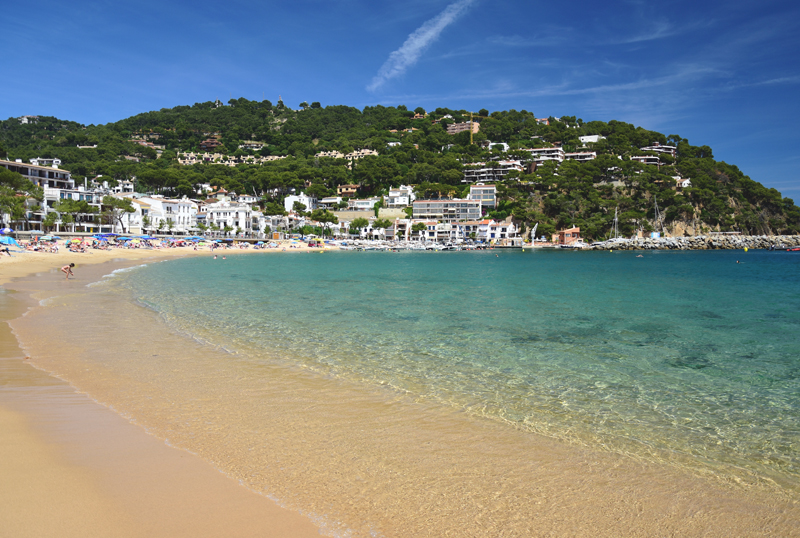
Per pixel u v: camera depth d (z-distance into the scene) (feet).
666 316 87.97
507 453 28.17
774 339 68.08
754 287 145.18
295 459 25.88
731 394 42.50
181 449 26.45
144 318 73.26
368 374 46.11
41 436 27.09
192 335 61.87
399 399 38.37
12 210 278.67
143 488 21.59
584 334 70.23
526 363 52.44
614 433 32.53
